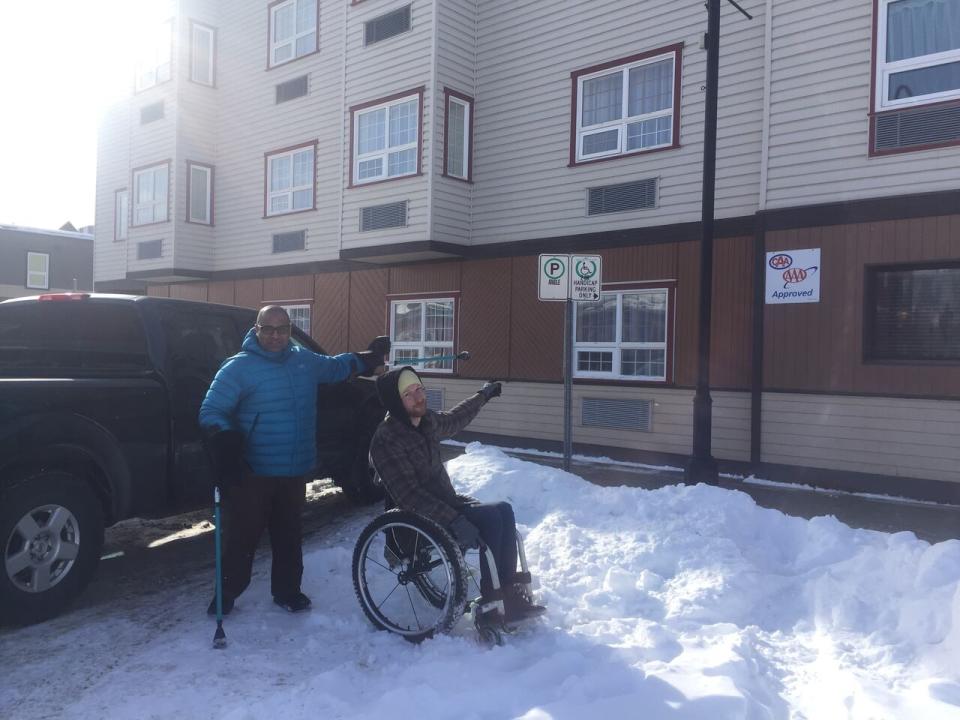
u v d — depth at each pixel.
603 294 10.79
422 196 11.83
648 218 10.39
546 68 11.52
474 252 12.19
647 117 10.51
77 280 33.59
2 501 4.18
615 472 9.61
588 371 10.95
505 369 11.77
